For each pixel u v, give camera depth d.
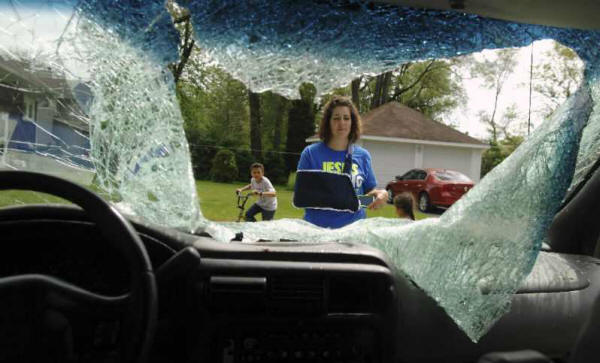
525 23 1.57
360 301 1.33
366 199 2.35
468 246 1.51
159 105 1.53
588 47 1.61
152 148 1.54
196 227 1.56
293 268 1.29
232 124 17.81
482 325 1.42
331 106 2.52
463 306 1.44
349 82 1.66
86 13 1.38
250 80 1.62
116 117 1.50
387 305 1.32
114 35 1.43
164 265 1.14
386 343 1.32
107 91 1.48
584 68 1.65
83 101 1.46
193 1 1.45
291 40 1.57
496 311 1.43
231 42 1.55
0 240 1.32
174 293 1.30
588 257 1.84
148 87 1.51
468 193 1.65
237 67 1.60
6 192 1.50
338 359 1.31
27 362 1.04
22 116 1.40
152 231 1.38
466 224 1.54
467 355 1.47
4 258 1.34
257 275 1.29
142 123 1.53
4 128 1.39
